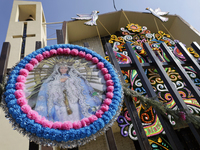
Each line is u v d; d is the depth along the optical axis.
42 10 7.10
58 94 2.70
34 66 2.99
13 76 2.68
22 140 3.51
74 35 7.45
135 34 6.78
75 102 2.65
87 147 5.23
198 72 4.05
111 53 3.87
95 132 2.33
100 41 7.43
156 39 6.74
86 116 2.51
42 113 2.44
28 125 2.20
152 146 3.88
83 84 2.92
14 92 2.47
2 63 2.95
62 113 2.49
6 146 3.35
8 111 2.33
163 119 3.01
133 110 3.02
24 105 2.35
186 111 2.88
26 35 5.56
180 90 5.08
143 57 6.15
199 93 3.52
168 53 4.31
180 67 4.00
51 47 3.33
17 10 6.41
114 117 2.60
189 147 4.49
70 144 2.23
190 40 7.16
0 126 3.58
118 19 7.72
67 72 3.05
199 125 2.80
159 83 5.24
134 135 3.88
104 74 3.09
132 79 5.19
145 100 3.01
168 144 3.92
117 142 5.40
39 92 2.66
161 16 7.67
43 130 2.19
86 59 3.34
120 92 2.85
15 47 5.01
